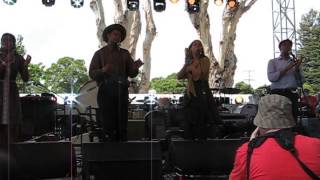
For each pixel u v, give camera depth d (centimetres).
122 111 494
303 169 230
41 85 659
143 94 757
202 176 458
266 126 241
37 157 422
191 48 514
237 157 245
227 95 805
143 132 650
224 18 907
